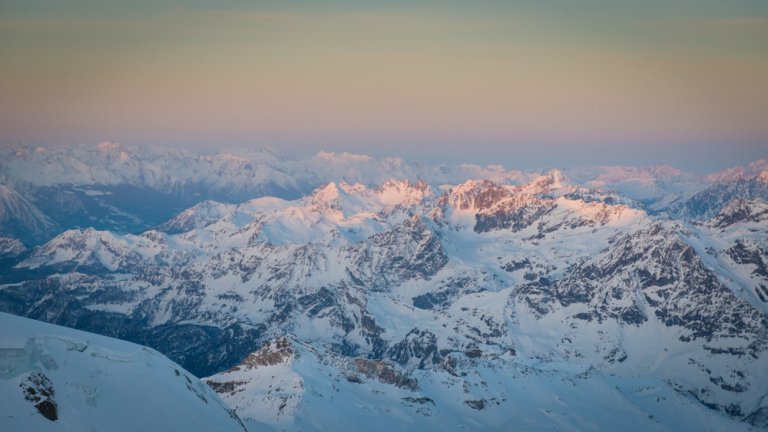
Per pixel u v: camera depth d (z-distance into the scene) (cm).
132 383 15438
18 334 14475
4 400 12938
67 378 14262
